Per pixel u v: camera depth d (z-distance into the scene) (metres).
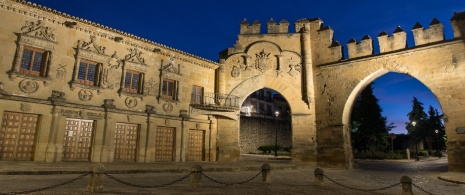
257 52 26.05
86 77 18.92
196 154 24.14
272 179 14.08
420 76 19.84
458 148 17.69
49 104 16.95
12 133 15.95
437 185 13.14
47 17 17.36
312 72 25.02
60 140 17.19
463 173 16.80
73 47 18.31
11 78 15.76
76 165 15.41
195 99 24.73
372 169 22.33
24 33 16.41
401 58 20.77
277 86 25.33
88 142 18.59
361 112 40.72
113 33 19.94
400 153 41.78
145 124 21.12
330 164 22.69
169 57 23.09
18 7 16.28
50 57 17.25
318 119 24.03
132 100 20.59
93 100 18.78
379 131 40.09
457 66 18.53
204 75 25.42
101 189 8.83
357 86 22.52
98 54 19.19
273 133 48.50
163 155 22.14
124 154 20.14
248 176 14.93
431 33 19.86
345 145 22.53
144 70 21.41
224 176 14.70
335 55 23.92
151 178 12.75
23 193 7.67
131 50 21.00
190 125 23.73
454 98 18.33
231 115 24.59
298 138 24.20
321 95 24.17
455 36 18.89
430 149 56.38
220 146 24.95
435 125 55.97
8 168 12.29
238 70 25.88
